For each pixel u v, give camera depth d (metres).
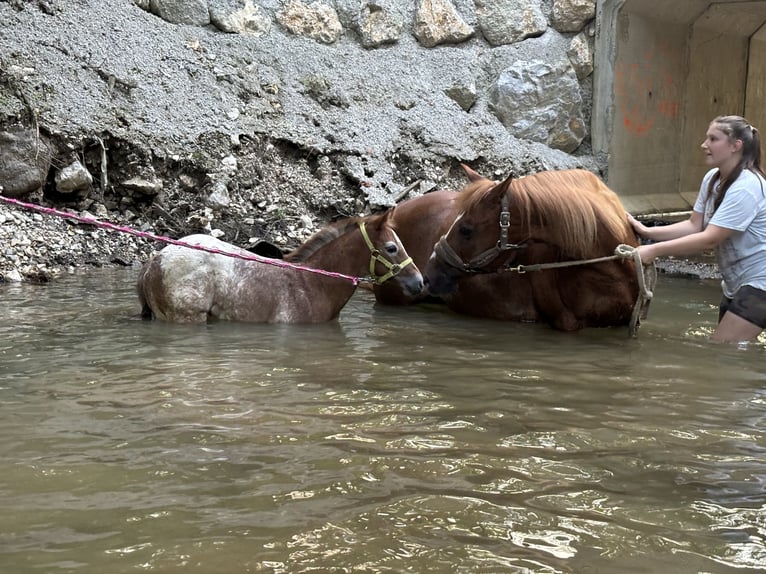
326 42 7.40
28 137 5.07
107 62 5.94
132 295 3.94
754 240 3.07
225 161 5.86
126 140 5.48
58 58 5.73
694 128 8.91
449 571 1.34
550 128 7.86
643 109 8.30
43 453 1.85
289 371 2.63
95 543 1.42
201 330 3.23
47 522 1.50
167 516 1.53
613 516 1.58
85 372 2.56
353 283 3.58
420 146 6.94
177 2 6.77
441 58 7.83
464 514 1.57
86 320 3.36
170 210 5.51
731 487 1.73
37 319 3.36
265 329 3.30
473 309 3.74
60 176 5.17
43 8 6.04
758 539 1.49
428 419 2.16
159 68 6.20
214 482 1.70
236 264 3.42
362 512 1.57
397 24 7.71
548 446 1.97
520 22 8.05
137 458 1.83
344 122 6.73
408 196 6.32
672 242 3.11
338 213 5.96
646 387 2.52
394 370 2.69
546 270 3.39
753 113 9.69
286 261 3.56
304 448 1.91
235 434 2.00
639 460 1.88
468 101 7.72
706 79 8.96
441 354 2.94
